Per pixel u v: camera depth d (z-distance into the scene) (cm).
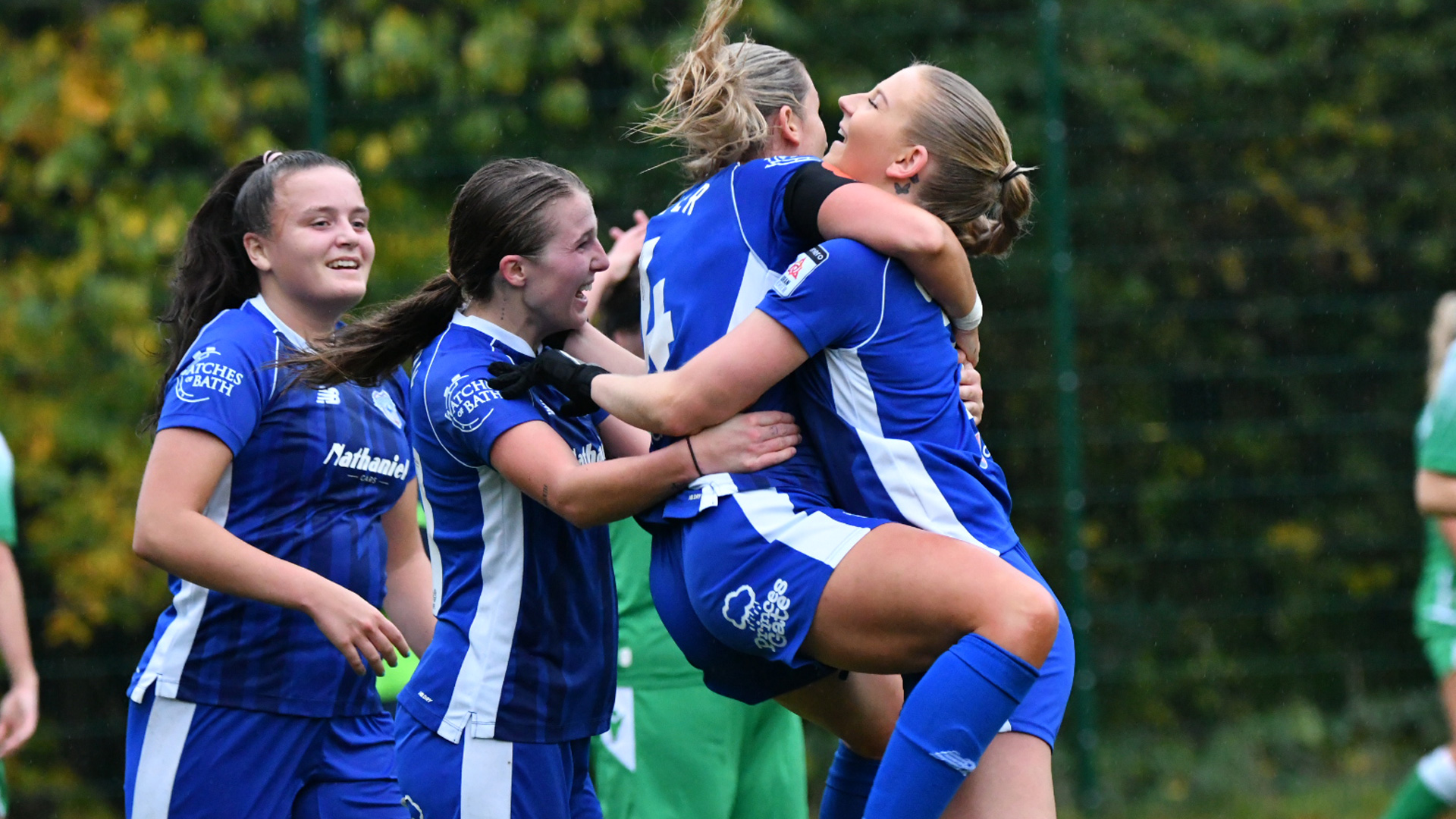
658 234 1054
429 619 1291
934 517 955
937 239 953
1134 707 2431
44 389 2392
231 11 2581
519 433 1014
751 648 961
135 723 1168
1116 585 2434
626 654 1406
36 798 2253
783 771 1427
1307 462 2428
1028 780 963
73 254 2473
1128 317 2461
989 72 2592
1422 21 2552
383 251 2394
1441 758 1839
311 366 1102
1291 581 2425
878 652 936
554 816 1052
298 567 1097
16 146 2522
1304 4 2583
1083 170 2531
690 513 967
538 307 1075
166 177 2503
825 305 942
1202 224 2505
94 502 2384
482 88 2550
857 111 1023
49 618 2331
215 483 1112
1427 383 2412
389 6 2647
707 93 1031
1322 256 2472
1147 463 2427
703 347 990
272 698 1152
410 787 1057
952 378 998
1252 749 2409
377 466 1205
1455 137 2498
